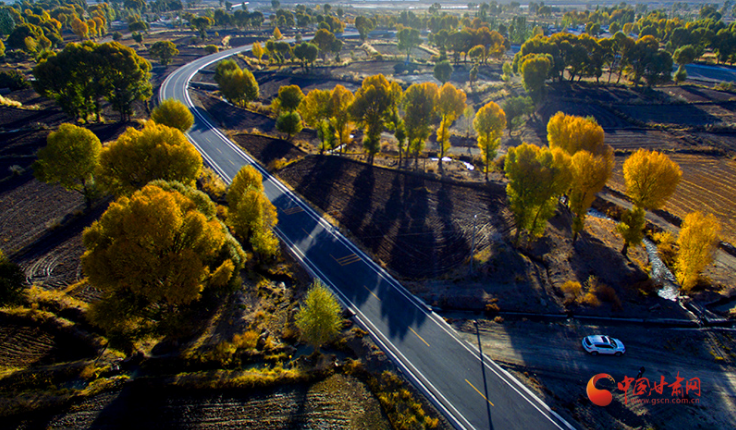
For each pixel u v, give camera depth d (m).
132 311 34.34
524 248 53.72
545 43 137.00
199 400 32.84
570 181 49.31
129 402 32.44
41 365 35.06
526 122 107.88
